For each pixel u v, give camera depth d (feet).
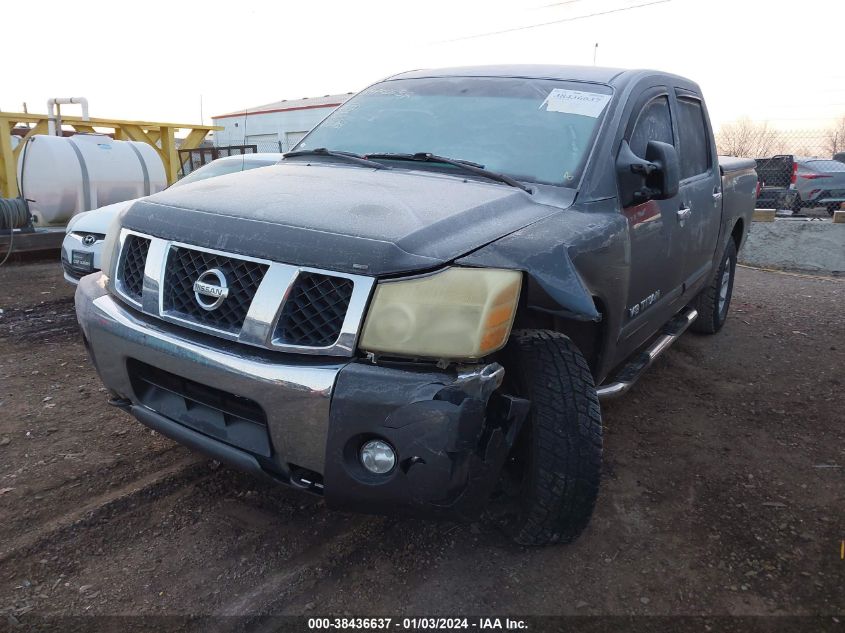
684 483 10.73
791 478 11.03
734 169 17.28
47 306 21.15
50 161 30.32
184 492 9.73
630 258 9.86
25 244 28.91
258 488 9.90
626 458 11.50
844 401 14.58
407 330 6.70
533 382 7.86
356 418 6.69
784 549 9.04
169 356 7.61
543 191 9.48
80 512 9.08
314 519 9.20
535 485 7.95
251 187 9.16
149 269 8.09
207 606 7.49
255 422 7.42
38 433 11.48
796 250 33.50
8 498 9.38
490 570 8.32
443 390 6.59
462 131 10.94
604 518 9.59
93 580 7.84
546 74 11.82
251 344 7.13
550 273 7.32
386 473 6.85
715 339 19.17
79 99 38.32
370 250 6.95
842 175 49.32
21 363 15.17
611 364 10.44
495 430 7.00
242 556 8.37
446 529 9.10
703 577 8.39
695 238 13.66
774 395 14.84
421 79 12.78
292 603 7.60
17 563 8.04
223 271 7.47
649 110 11.99
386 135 11.46
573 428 7.80
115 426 11.85
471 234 7.59
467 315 6.76
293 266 7.09
